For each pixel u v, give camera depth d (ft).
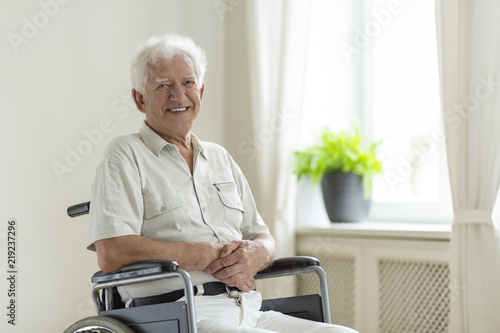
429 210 8.93
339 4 9.64
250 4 9.20
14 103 7.11
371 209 9.58
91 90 7.89
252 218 5.82
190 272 4.88
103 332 4.42
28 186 7.20
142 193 4.93
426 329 7.89
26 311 7.14
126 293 4.82
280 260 5.32
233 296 4.99
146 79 5.26
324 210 9.87
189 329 4.16
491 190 6.95
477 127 7.00
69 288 7.55
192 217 5.07
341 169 9.05
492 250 6.92
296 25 8.86
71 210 5.09
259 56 9.12
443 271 7.75
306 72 9.25
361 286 8.48
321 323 4.82
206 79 9.61
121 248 4.58
